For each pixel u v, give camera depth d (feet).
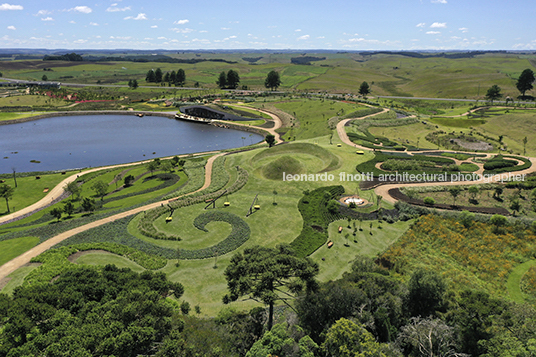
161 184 393.70
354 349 132.05
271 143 505.66
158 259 222.69
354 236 253.03
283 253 173.99
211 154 520.01
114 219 285.02
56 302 144.56
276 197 321.73
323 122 641.40
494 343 139.95
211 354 132.26
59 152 559.79
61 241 245.45
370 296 167.63
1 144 597.52
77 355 112.57
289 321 157.99
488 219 263.29
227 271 164.55
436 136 564.30
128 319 134.72
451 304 171.32
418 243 241.55
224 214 285.43
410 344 149.59
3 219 315.17
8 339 123.44
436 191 329.31
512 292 191.01
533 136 543.80
